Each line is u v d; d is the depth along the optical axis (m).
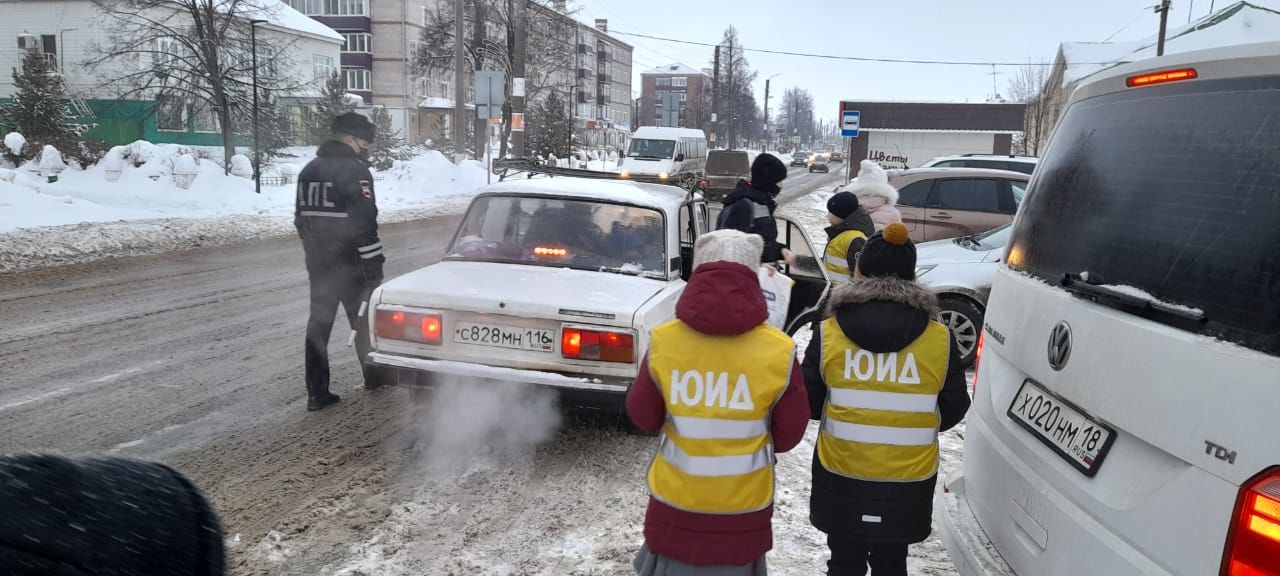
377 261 5.52
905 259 2.89
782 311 5.65
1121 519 2.22
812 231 17.12
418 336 4.73
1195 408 2.00
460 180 28.11
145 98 34.84
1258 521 1.81
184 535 0.95
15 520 0.81
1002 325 3.14
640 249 5.36
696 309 2.46
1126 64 2.73
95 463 0.96
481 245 5.52
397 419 5.44
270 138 29.45
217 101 25.42
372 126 5.51
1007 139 43.31
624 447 5.04
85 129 33.06
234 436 5.06
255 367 6.61
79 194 17.66
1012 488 2.83
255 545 3.71
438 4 49.94
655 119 124.94
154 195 18.14
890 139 44.88
